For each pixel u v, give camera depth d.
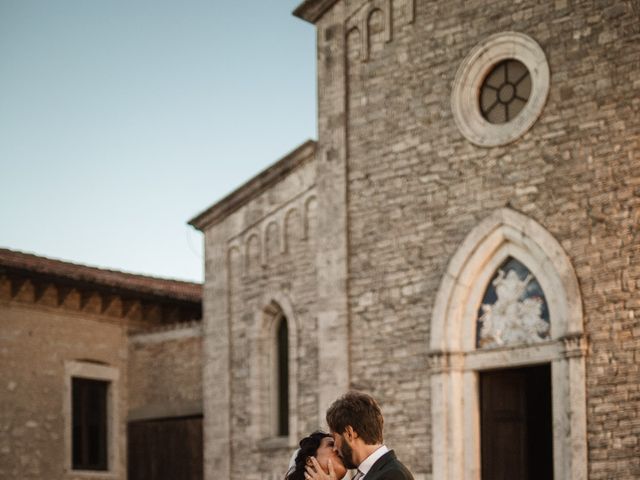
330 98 17.73
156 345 22.38
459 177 15.91
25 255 22.67
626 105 14.29
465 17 16.12
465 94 15.97
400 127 16.75
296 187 18.39
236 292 19.48
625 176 14.18
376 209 16.92
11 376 20.89
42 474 21.06
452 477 15.38
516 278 15.25
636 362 13.73
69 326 22.03
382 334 16.58
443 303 15.78
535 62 15.18
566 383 14.25
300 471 6.51
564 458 14.17
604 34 14.57
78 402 22.22
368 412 6.34
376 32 17.28
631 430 13.65
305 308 18.00
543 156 14.98
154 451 21.64
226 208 19.64
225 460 19.11
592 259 14.32
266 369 18.92
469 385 15.55
